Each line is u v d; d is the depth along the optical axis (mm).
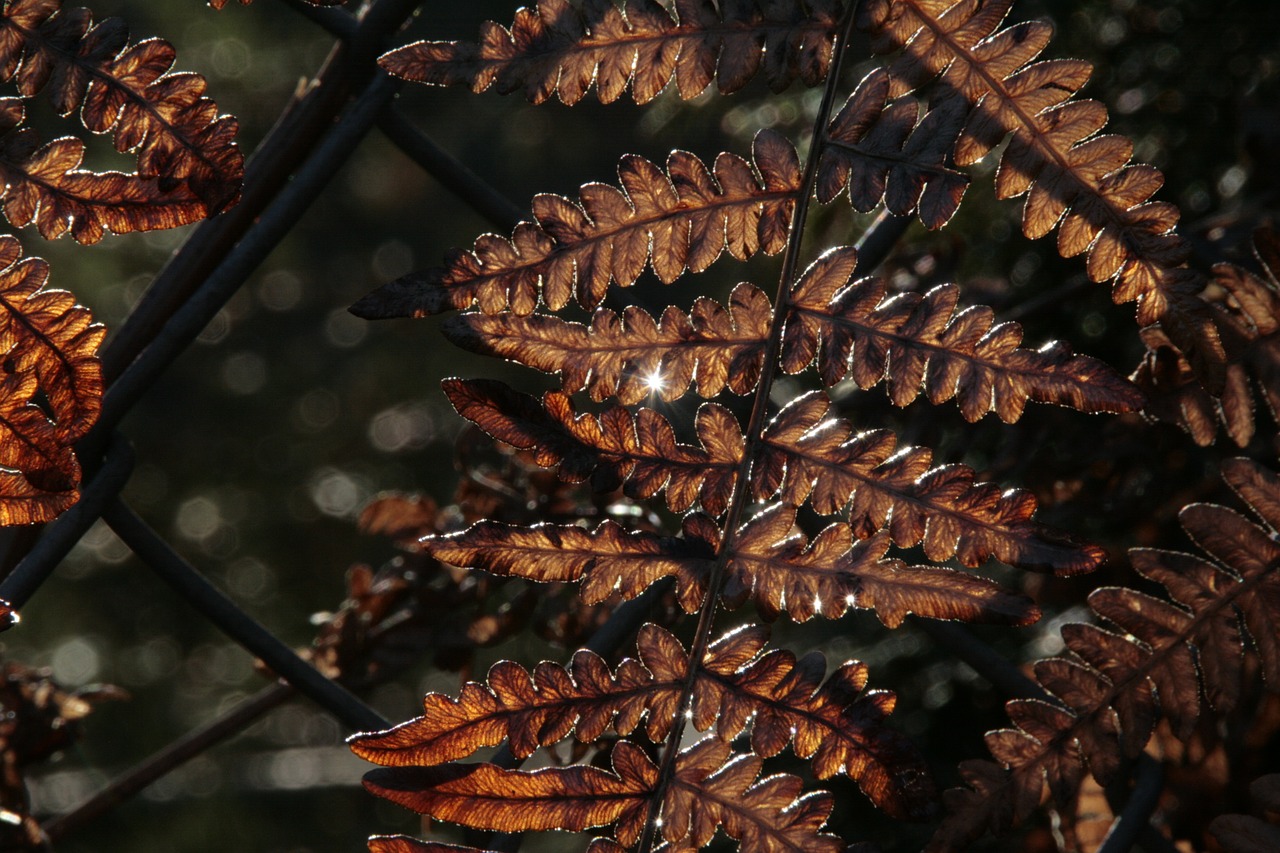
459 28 1594
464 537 494
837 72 497
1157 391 525
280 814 2207
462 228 3980
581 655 495
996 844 589
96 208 484
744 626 498
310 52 2906
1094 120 496
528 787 494
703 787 496
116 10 2658
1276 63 713
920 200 496
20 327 484
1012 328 497
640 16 496
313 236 3832
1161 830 551
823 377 498
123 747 2902
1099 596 517
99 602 3066
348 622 591
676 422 574
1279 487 516
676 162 497
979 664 542
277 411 3424
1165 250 498
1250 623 514
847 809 667
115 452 524
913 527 497
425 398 3363
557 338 496
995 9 496
